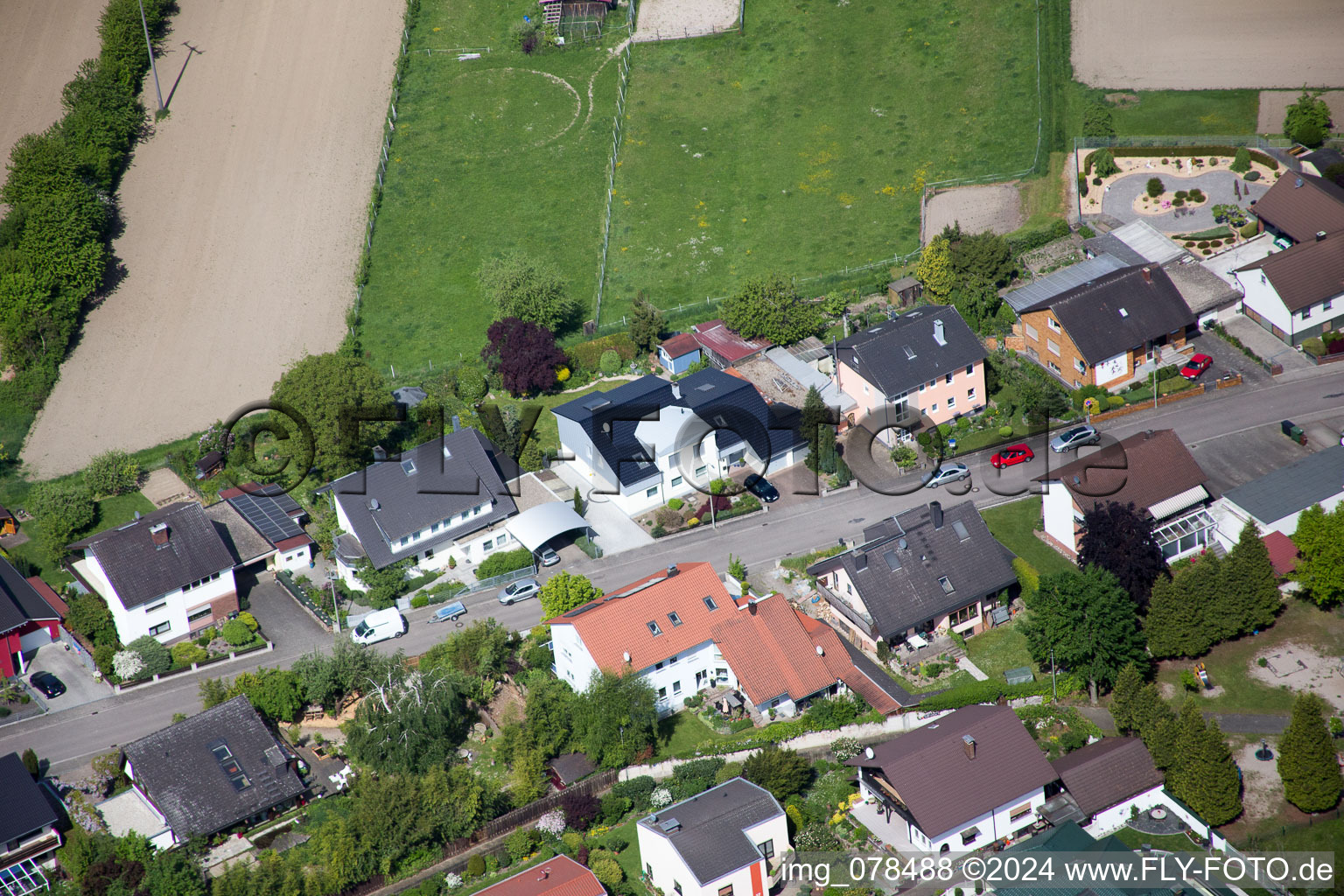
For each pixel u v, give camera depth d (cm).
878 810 11662
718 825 10962
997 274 17475
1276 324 16275
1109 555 12756
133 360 19200
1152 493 13612
